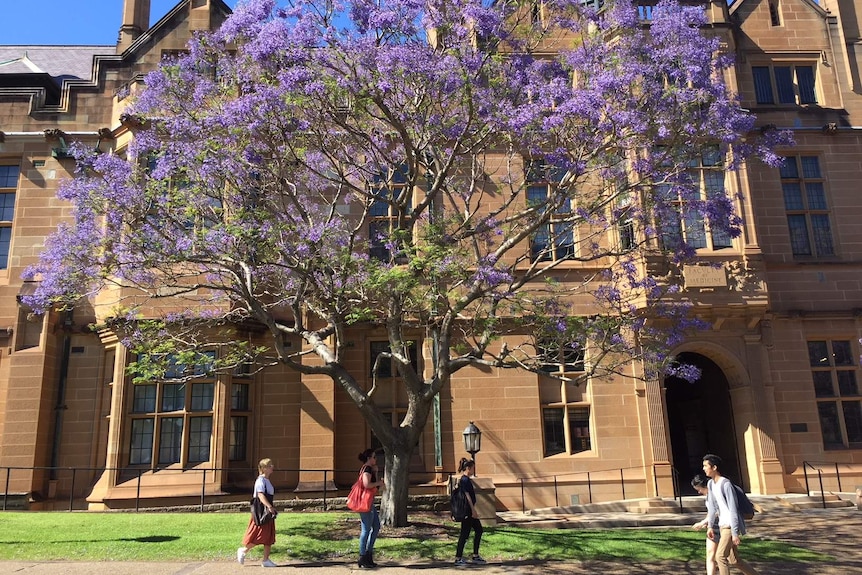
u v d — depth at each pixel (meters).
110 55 20.06
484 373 18.03
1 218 19.11
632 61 11.86
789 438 18.12
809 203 19.95
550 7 12.86
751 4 21.06
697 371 12.77
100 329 17.73
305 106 11.55
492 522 14.11
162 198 12.14
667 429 17.56
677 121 11.64
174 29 20.09
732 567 10.10
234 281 12.70
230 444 17.09
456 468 17.47
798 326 18.88
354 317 11.77
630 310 13.14
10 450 16.73
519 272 18.41
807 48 20.89
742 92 20.34
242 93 13.16
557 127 11.74
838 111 20.38
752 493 17.67
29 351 17.41
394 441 12.47
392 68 11.30
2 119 19.36
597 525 14.34
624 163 13.10
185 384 16.89
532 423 17.81
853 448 18.36
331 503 16.11
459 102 12.27
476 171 14.49
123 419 16.77
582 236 18.30
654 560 10.42
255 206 12.73
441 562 10.19
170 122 12.34
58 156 19.02
